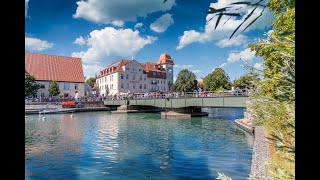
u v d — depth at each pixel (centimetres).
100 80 9069
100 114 5216
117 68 8131
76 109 5662
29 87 5691
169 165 1379
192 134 2481
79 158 1555
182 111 4525
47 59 7169
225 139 2166
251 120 2570
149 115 4994
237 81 4809
